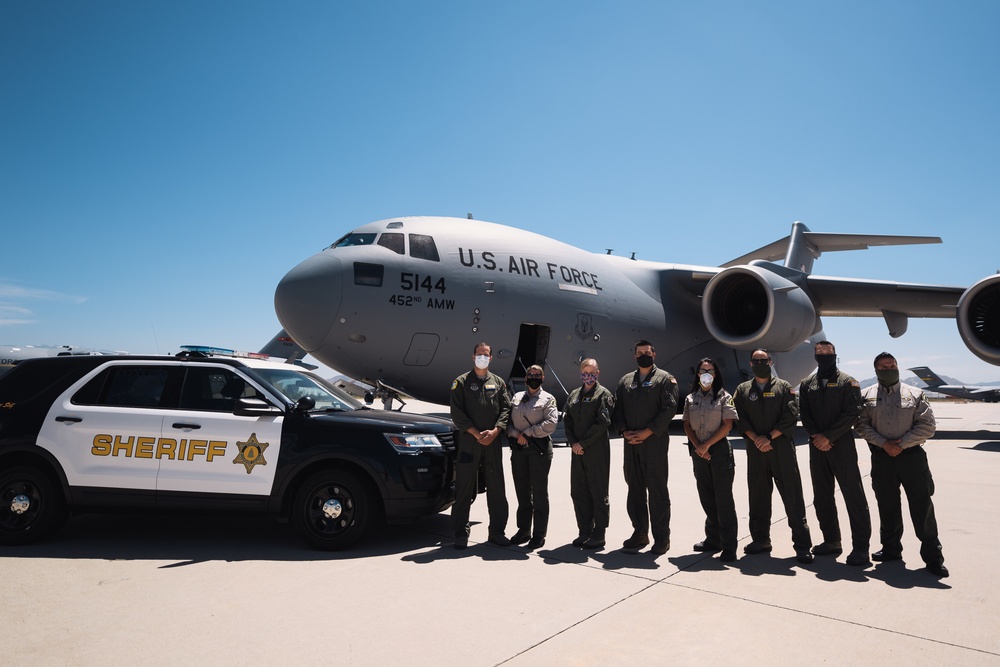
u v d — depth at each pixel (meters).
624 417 5.07
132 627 3.42
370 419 5.29
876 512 6.50
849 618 3.55
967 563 4.63
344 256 10.98
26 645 3.18
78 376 5.43
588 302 13.12
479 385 5.21
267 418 5.14
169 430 5.13
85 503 5.12
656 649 3.13
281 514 5.05
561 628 3.40
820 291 15.04
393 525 5.94
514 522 6.12
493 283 11.80
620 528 5.82
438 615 3.60
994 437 14.87
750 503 5.00
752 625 3.45
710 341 16.33
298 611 3.65
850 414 4.59
